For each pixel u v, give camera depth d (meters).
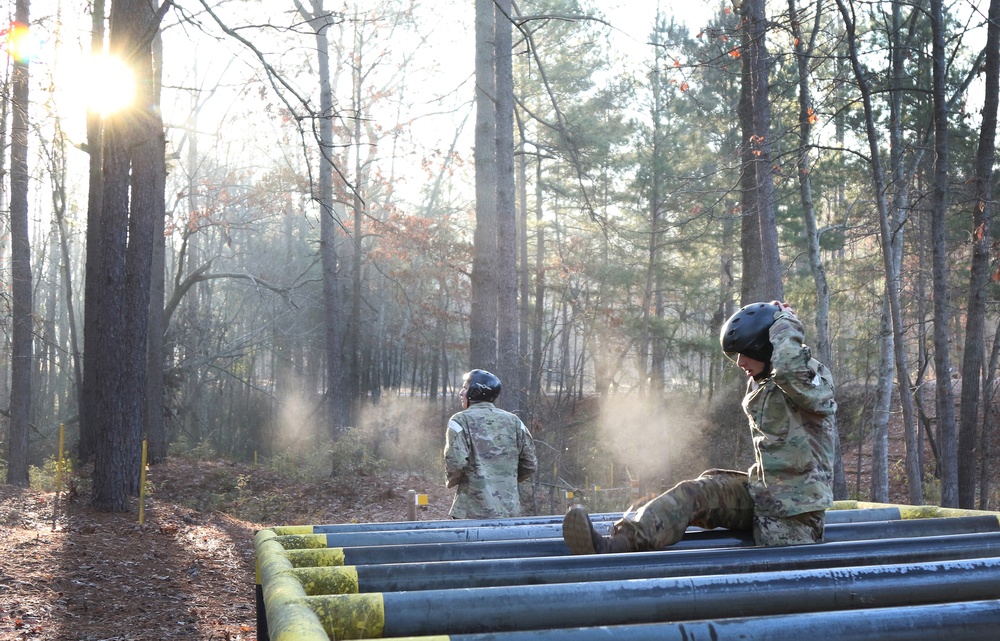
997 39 12.04
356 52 36.00
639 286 33.44
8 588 8.70
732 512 2.93
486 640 1.45
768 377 2.98
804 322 26.02
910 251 23.06
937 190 12.13
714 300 34.59
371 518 18.81
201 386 44.69
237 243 51.38
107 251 14.14
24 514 12.98
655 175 29.39
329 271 29.94
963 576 2.00
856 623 1.61
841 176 25.08
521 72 36.06
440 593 1.71
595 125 32.00
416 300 39.28
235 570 11.11
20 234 23.23
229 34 10.13
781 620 1.59
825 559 2.30
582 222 35.25
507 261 18.41
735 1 15.27
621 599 1.80
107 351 14.13
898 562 2.37
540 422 18.42
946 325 11.96
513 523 3.27
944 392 11.95
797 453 2.83
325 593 1.98
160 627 8.05
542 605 1.75
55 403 52.25
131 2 13.85
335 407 29.59
